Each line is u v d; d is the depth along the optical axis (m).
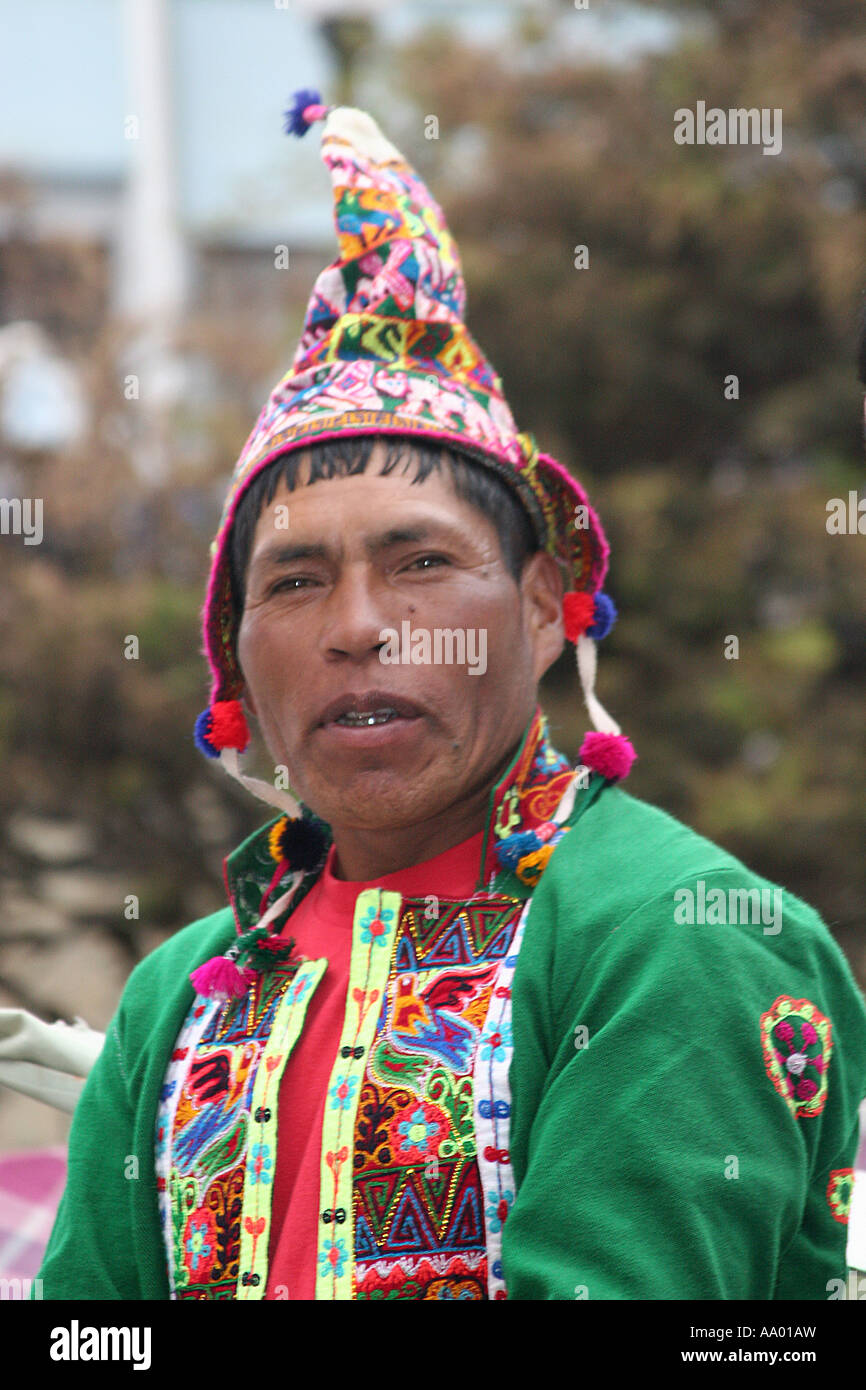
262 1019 2.16
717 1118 1.81
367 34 12.54
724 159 10.09
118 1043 2.33
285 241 13.82
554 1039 1.94
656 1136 1.80
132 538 10.36
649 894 1.94
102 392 10.44
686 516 10.15
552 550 2.26
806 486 10.00
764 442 10.16
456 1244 1.90
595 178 10.23
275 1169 2.02
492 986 1.98
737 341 10.40
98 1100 2.33
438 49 11.35
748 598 10.05
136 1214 2.16
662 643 9.83
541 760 2.20
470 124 10.94
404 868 2.17
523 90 10.79
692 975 1.86
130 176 15.77
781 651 9.65
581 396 10.51
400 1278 1.90
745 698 9.56
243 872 2.31
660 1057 1.83
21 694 9.62
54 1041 2.73
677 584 9.88
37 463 10.29
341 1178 1.94
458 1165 1.91
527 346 10.23
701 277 10.28
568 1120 1.83
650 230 10.26
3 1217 3.31
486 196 10.47
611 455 10.77
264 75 16.34
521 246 10.40
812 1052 1.89
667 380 10.30
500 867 2.10
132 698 9.54
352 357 2.14
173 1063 2.21
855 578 9.79
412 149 11.13
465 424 2.09
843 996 2.00
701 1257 1.76
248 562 2.15
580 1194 1.80
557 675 9.68
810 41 10.20
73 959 10.66
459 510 2.06
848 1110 1.99
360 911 2.10
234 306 13.27
